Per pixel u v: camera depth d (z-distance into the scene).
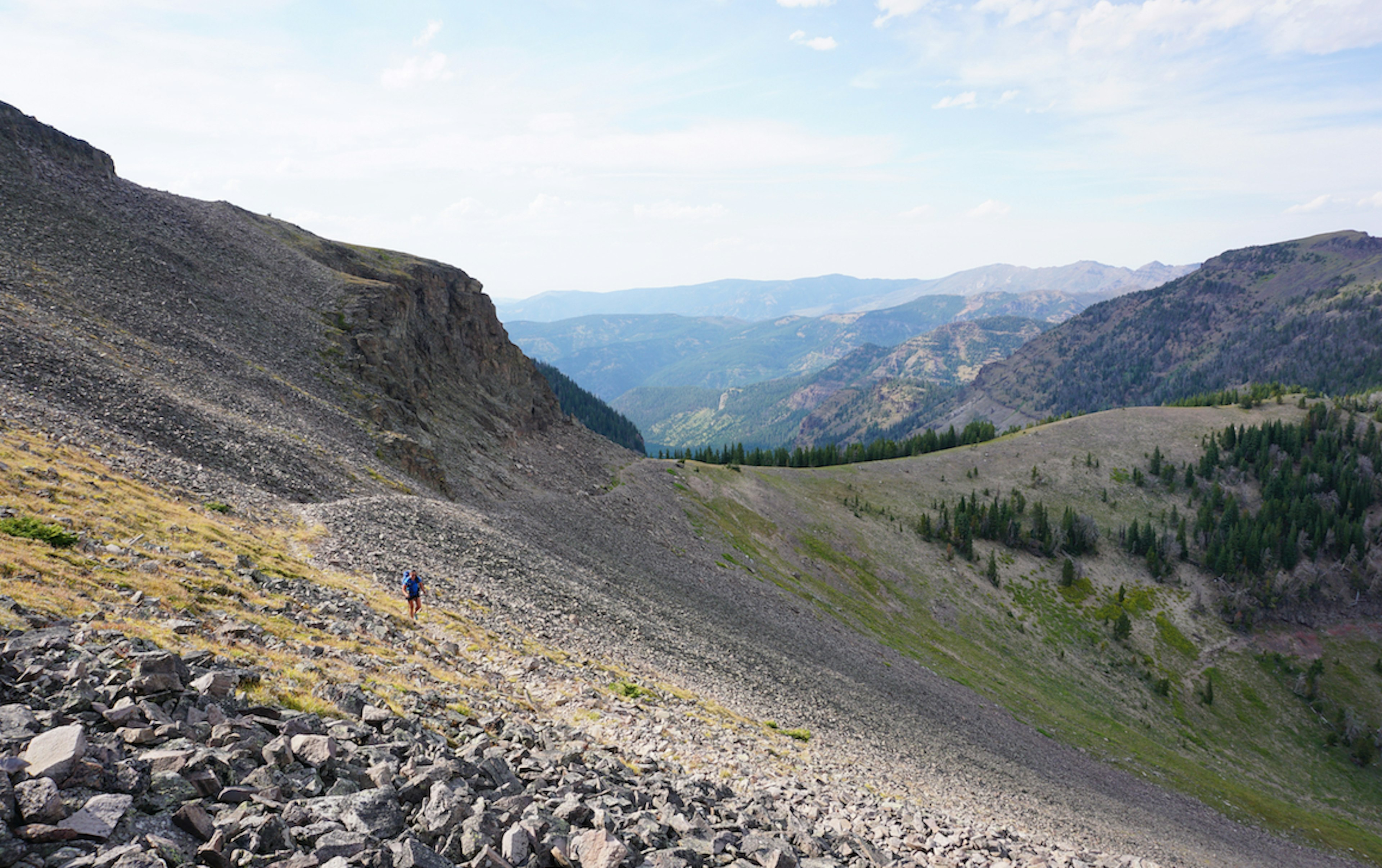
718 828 14.97
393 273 106.38
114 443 35.16
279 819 8.81
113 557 20.62
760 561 132.00
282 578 26.62
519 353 137.62
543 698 26.20
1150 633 175.00
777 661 66.50
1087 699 145.62
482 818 10.39
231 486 38.72
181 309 63.72
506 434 109.94
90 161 76.12
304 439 54.16
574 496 105.81
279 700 14.05
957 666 126.75
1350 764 146.38
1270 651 175.12
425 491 62.62
